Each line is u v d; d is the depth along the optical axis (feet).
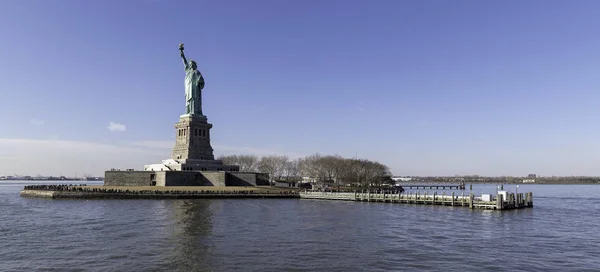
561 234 245.24
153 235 232.12
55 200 462.60
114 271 162.50
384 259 183.11
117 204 413.18
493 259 184.55
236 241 217.36
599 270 168.76
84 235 231.50
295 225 272.72
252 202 455.63
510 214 344.08
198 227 260.21
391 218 312.29
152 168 625.82
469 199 395.96
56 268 166.30
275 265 172.24
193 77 634.43
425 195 435.94
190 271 163.12
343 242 217.36
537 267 172.65
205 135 636.48
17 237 225.56
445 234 242.17
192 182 577.02
